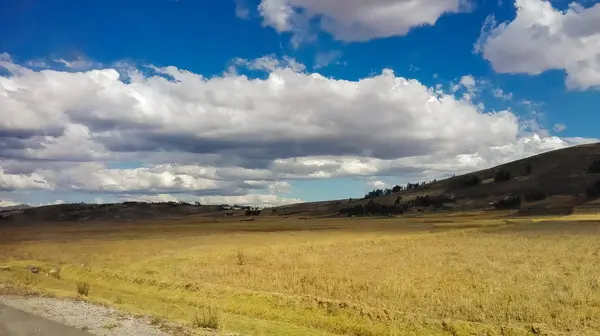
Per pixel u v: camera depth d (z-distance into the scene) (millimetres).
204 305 24156
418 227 111312
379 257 42656
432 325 19094
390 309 21234
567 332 17906
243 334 17688
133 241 77375
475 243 55594
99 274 34625
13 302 22812
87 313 20250
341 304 22031
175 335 16844
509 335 17812
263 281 29422
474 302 22359
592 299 22578
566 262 36344
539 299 22969
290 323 21000
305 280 29609
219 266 38156
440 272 31875
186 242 73688
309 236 87250
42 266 40750
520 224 96188
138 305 24547
